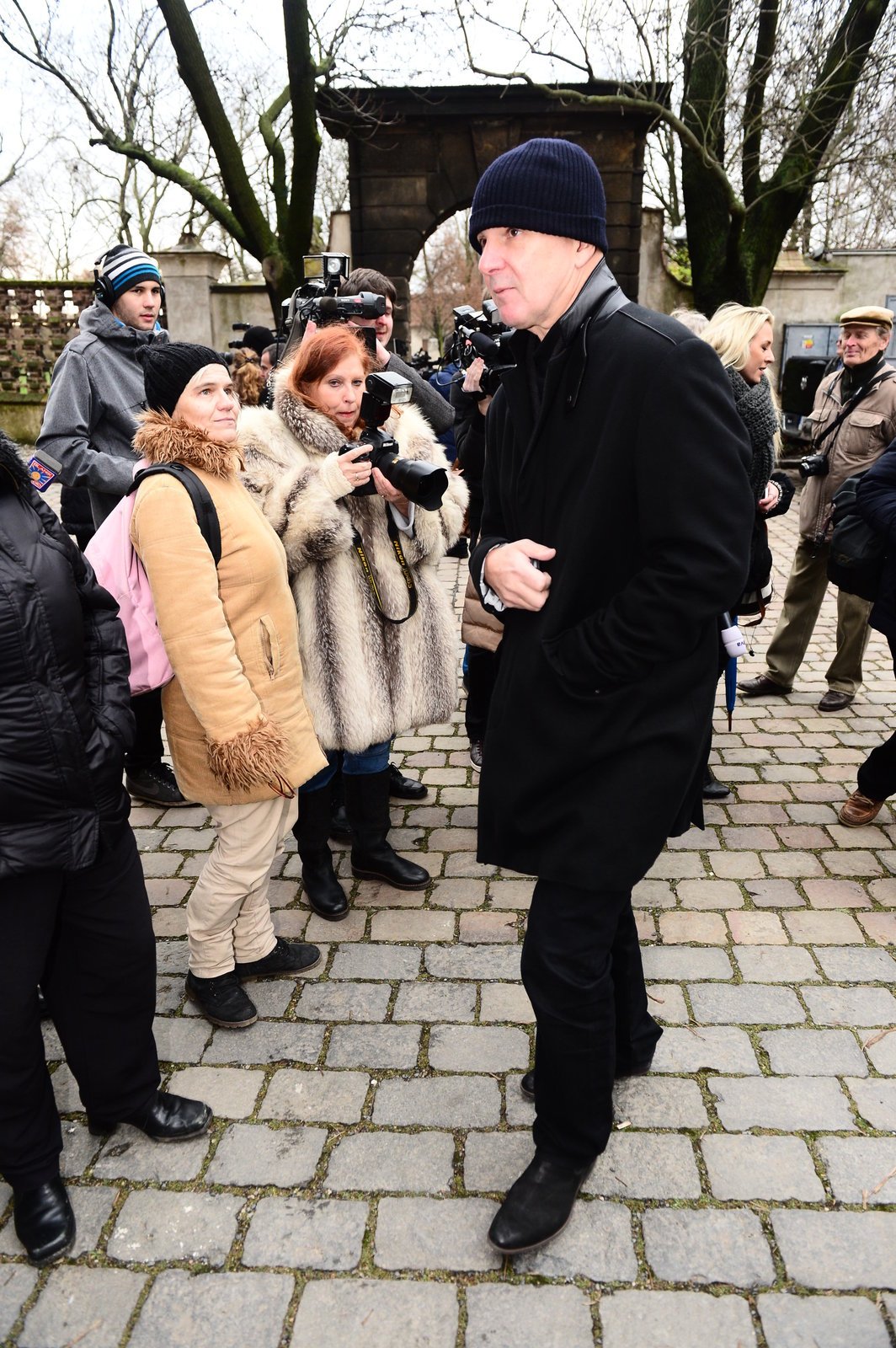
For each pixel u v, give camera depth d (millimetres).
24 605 1542
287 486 2381
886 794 3246
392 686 2656
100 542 2051
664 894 2928
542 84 9992
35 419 14266
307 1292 1690
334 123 11938
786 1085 2146
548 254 1499
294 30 9766
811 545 4285
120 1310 1667
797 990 2471
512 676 1702
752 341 3068
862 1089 2133
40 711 1575
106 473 3264
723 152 11180
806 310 13516
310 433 2428
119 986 1878
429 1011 2420
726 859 3129
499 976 2555
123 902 1844
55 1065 2283
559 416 1581
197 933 2330
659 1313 1638
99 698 1715
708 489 1433
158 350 2021
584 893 1666
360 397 2494
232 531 2062
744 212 10961
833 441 4102
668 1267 1722
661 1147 1981
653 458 1450
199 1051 2297
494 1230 1730
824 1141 1993
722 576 1442
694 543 1435
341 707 2578
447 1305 1661
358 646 2584
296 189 10953
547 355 1598
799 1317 1627
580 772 1643
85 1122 2105
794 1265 1719
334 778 3221
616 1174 1920
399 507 2562
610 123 11719
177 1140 2021
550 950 1687
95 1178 1942
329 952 2670
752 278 11734
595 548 1564
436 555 2771
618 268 12258
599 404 1516
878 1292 1671
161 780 3562
